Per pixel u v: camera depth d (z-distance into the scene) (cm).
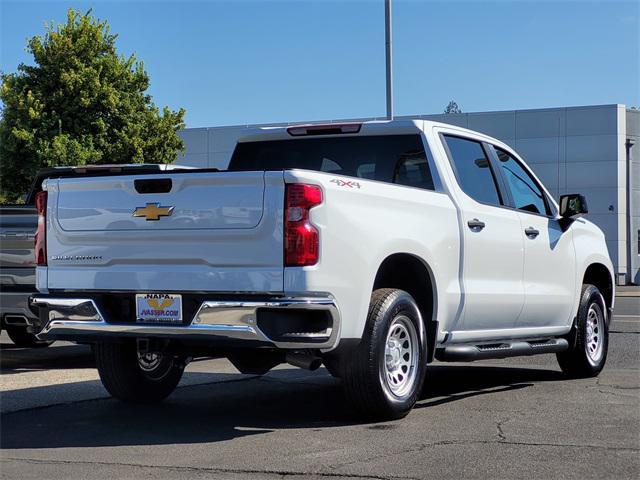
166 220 575
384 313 594
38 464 499
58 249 622
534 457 510
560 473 474
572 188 3628
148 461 505
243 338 542
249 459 507
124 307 598
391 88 2083
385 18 2067
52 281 623
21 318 945
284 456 514
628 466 489
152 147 2786
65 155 2561
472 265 704
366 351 588
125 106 2720
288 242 542
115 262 597
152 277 577
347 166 744
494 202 760
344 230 563
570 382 850
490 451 525
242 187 554
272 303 536
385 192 612
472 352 698
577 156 3622
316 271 542
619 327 1498
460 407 686
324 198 552
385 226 601
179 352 615
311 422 623
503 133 3678
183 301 570
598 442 550
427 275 654
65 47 2639
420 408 680
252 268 549
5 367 970
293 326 541
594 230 925
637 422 619
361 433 580
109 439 566
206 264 563
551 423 614
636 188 3741
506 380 866
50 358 1072
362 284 575
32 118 2594
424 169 705
